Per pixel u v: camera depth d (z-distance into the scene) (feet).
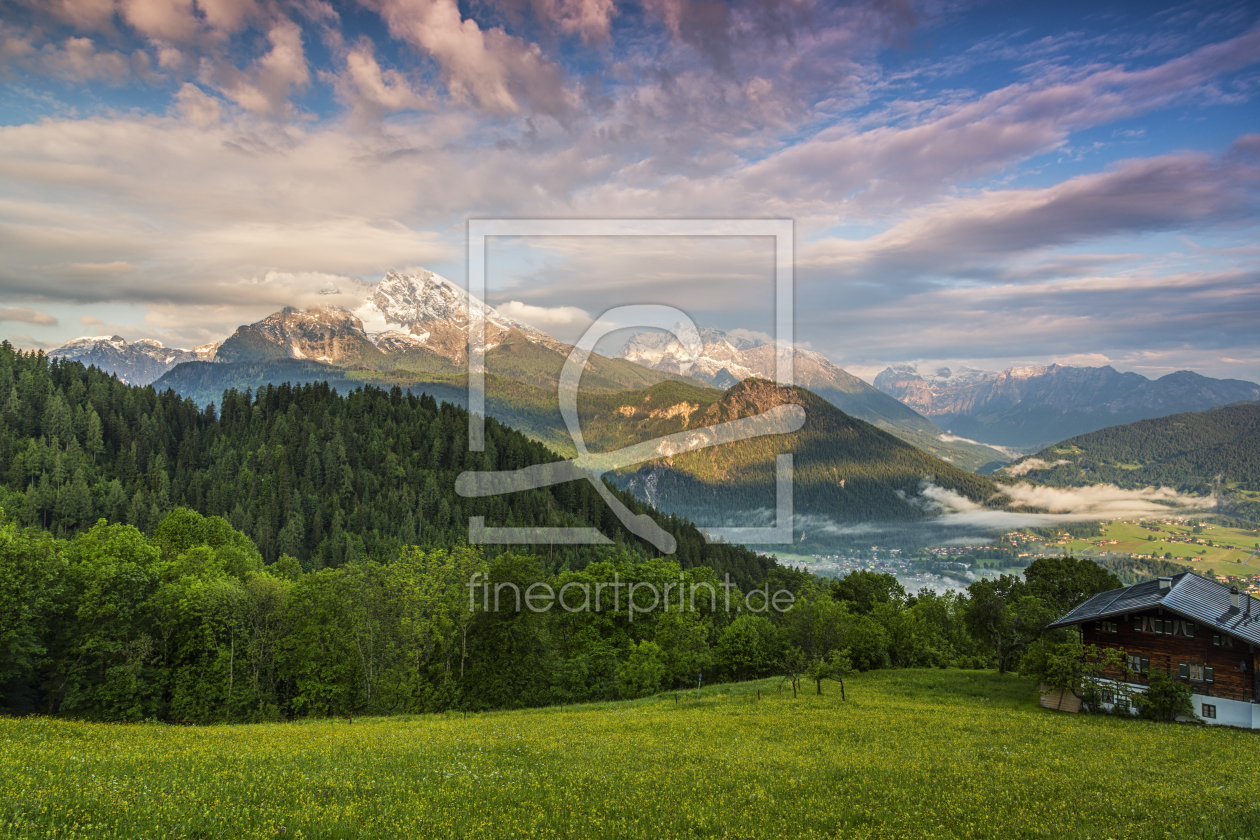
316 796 68.39
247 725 173.58
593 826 64.54
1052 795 87.92
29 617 197.36
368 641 244.83
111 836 50.65
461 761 97.19
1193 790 95.61
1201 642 185.57
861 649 294.87
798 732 151.33
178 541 350.84
